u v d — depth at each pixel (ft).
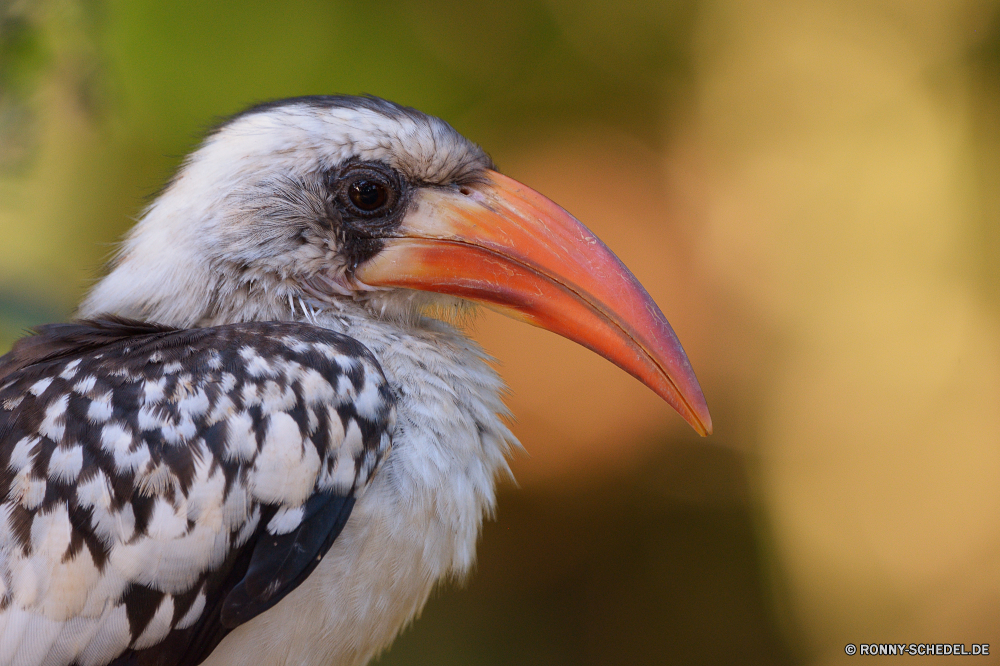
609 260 18.39
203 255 17.20
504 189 18.65
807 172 50.11
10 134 22.29
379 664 39.09
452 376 17.30
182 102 38.81
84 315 18.49
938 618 42.32
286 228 17.44
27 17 21.63
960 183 48.52
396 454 15.70
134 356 15.16
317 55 42.04
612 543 44.65
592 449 46.62
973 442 45.80
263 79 40.81
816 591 43.96
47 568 13.64
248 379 14.80
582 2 47.60
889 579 43.60
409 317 18.79
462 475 16.52
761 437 47.03
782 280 49.08
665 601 42.63
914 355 47.37
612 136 49.65
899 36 49.73
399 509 15.49
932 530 44.91
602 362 47.39
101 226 34.32
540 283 18.31
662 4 48.19
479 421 17.51
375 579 15.52
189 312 17.30
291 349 15.39
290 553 14.58
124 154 36.73
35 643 13.60
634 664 40.81
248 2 40.22
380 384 15.67
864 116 50.11
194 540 14.06
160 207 18.08
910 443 46.39
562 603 42.32
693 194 50.34
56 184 31.73
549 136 49.08
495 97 46.91
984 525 44.45
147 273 17.51
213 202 17.26
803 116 50.39
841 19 50.26
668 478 46.29
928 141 49.21
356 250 17.98
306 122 17.65
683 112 50.19
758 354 48.52
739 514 45.06
